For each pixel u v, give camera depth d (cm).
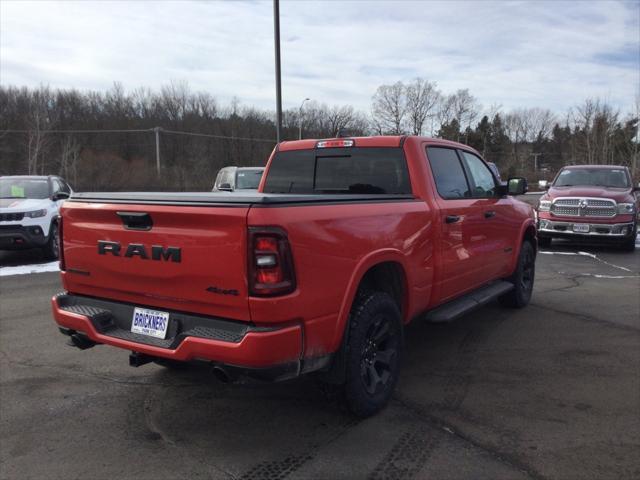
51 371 472
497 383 444
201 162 6300
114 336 349
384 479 304
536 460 323
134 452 335
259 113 7275
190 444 345
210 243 306
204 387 436
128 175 4678
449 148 525
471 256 520
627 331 589
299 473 310
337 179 503
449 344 546
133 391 429
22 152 5400
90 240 365
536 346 539
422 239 429
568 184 1348
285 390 429
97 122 6569
